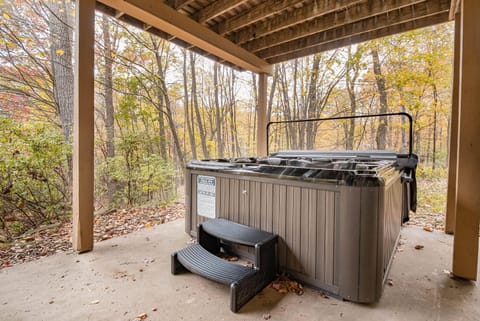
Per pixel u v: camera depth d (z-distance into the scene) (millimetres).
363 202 1458
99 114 5395
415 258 2195
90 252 2279
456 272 1853
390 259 1993
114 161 4508
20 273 1880
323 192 1605
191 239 2627
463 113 1799
